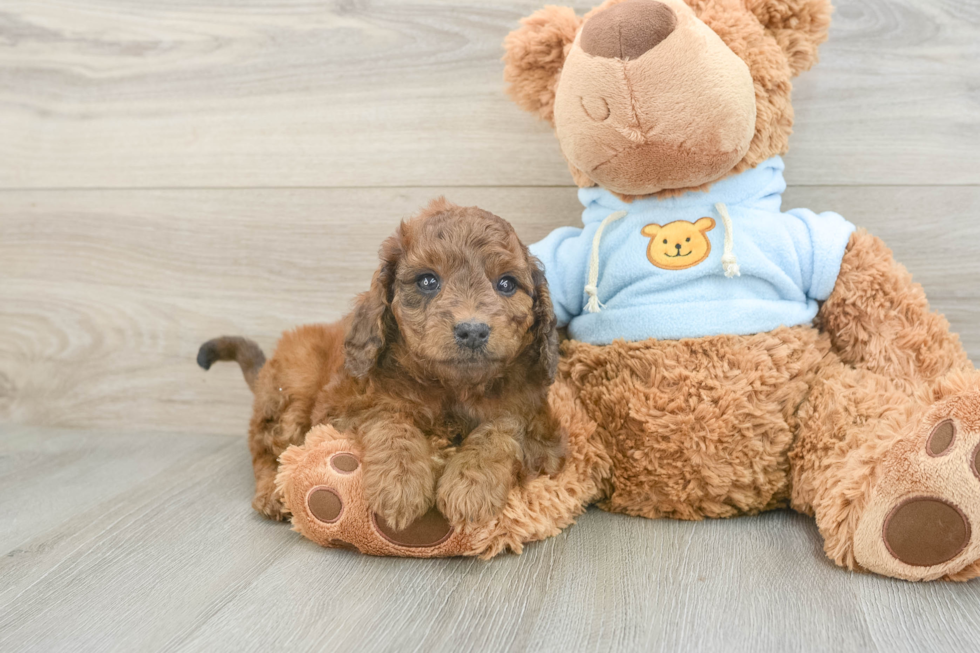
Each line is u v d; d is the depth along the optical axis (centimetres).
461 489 69
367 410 74
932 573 66
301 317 96
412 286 72
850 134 87
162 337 98
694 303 77
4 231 100
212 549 73
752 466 75
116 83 96
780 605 65
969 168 86
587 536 74
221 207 96
